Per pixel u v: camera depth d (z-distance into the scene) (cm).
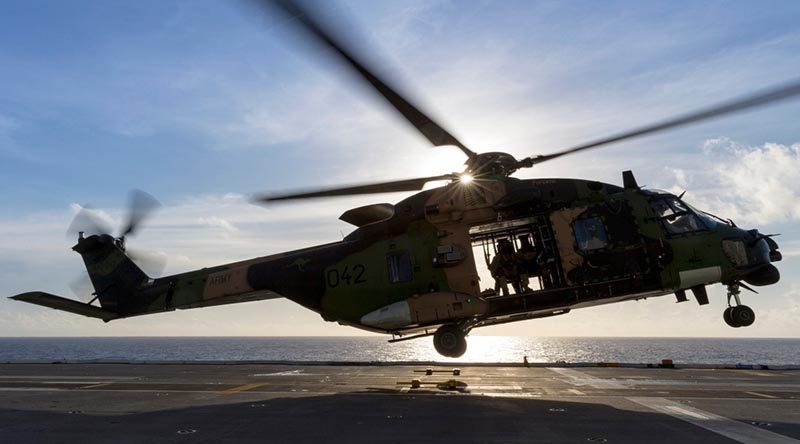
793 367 2205
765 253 1669
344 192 1647
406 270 1745
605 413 1066
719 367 2233
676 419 995
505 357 14262
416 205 1773
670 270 1617
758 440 815
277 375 2003
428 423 962
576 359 12769
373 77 1223
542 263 1689
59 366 2517
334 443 795
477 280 1688
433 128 1487
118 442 816
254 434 869
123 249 2323
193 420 1007
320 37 1055
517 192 1644
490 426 930
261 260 2014
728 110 1320
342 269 1828
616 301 1722
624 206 1662
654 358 13288
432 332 1853
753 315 1677
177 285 2162
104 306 2298
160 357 14375
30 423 991
